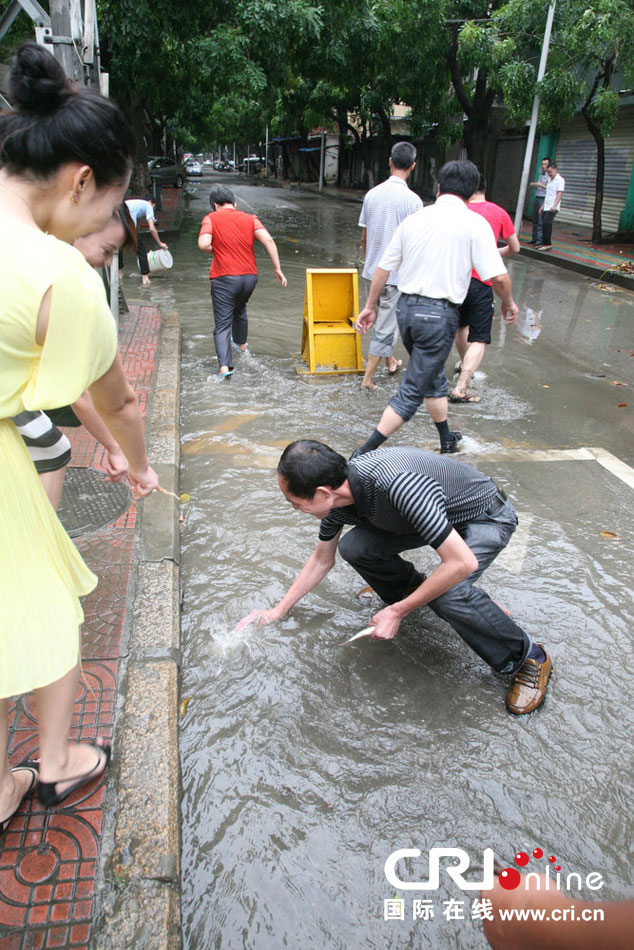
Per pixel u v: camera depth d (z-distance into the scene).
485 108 16.92
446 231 3.93
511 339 7.53
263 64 11.79
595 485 4.16
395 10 15.24
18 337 1.27
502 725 2.40
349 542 2.63
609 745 2.33
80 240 1.64
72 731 2.13
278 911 1.80
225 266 5.49
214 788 2.14
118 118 1.35
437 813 2.08
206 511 3.71
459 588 2.39
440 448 4.60
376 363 5.64
